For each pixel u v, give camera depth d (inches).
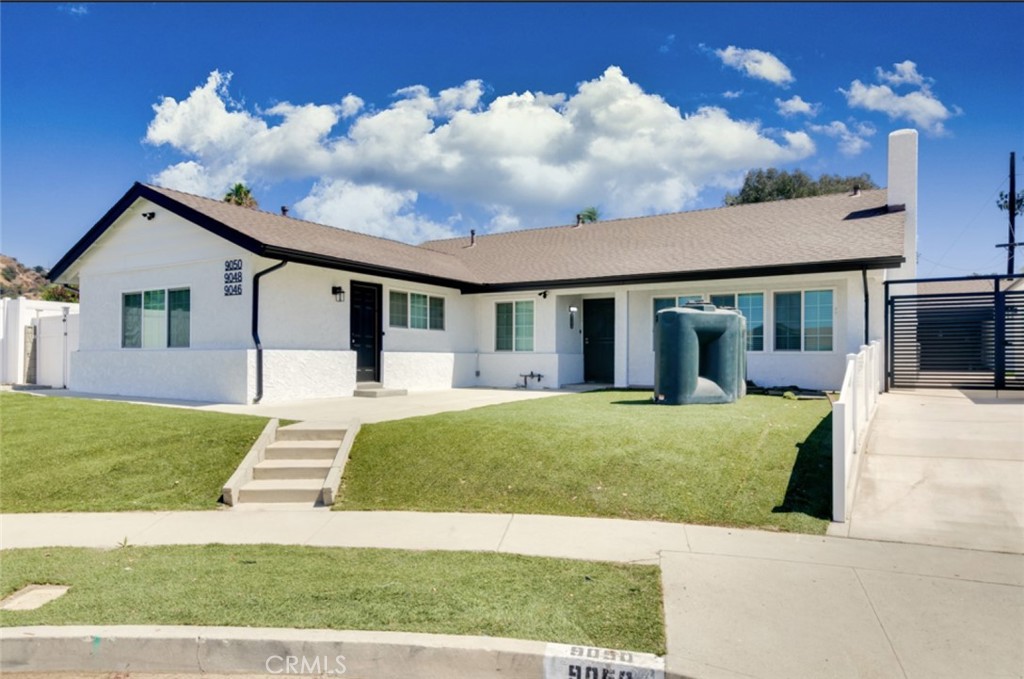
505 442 327.0
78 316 681.6
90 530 248.4
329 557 211.0
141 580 189.6
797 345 577.6
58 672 150.8
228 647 147.9
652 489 267.1
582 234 805.9
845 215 626.5
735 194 1823.3
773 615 160.2
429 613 161.2
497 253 814.5
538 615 160.1
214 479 308.2
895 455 307.3
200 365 524.1
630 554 207.0
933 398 479.8
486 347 729.0
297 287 539.5
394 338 630.5
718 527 233.9
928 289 1081.4
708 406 442.6
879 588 177.0
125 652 149.9
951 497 254.2
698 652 141.5
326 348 561.9
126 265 592.4
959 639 147.2
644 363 658.2
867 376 363.3
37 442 357.7
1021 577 184.1
